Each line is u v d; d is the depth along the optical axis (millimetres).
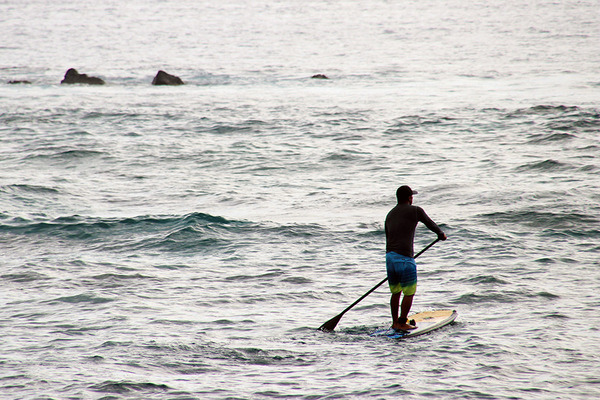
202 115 137375
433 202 62969
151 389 25094
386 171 80062
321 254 47656
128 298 38031
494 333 31016
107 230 55469
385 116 130500
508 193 64125
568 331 31047
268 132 114688
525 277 40375
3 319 34344
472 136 104250
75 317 34594
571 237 49656
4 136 112188
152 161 90000
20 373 26688
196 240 51750
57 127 122750
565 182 68500
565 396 24000
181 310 35781
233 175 80625
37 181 77062
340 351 29297
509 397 23859
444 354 28422
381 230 53625
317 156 91375
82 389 25000
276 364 27859
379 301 37156
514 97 155125
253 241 51344
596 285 38562
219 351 29438
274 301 37406
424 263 44219
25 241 52812
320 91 182500
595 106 133000
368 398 23984
